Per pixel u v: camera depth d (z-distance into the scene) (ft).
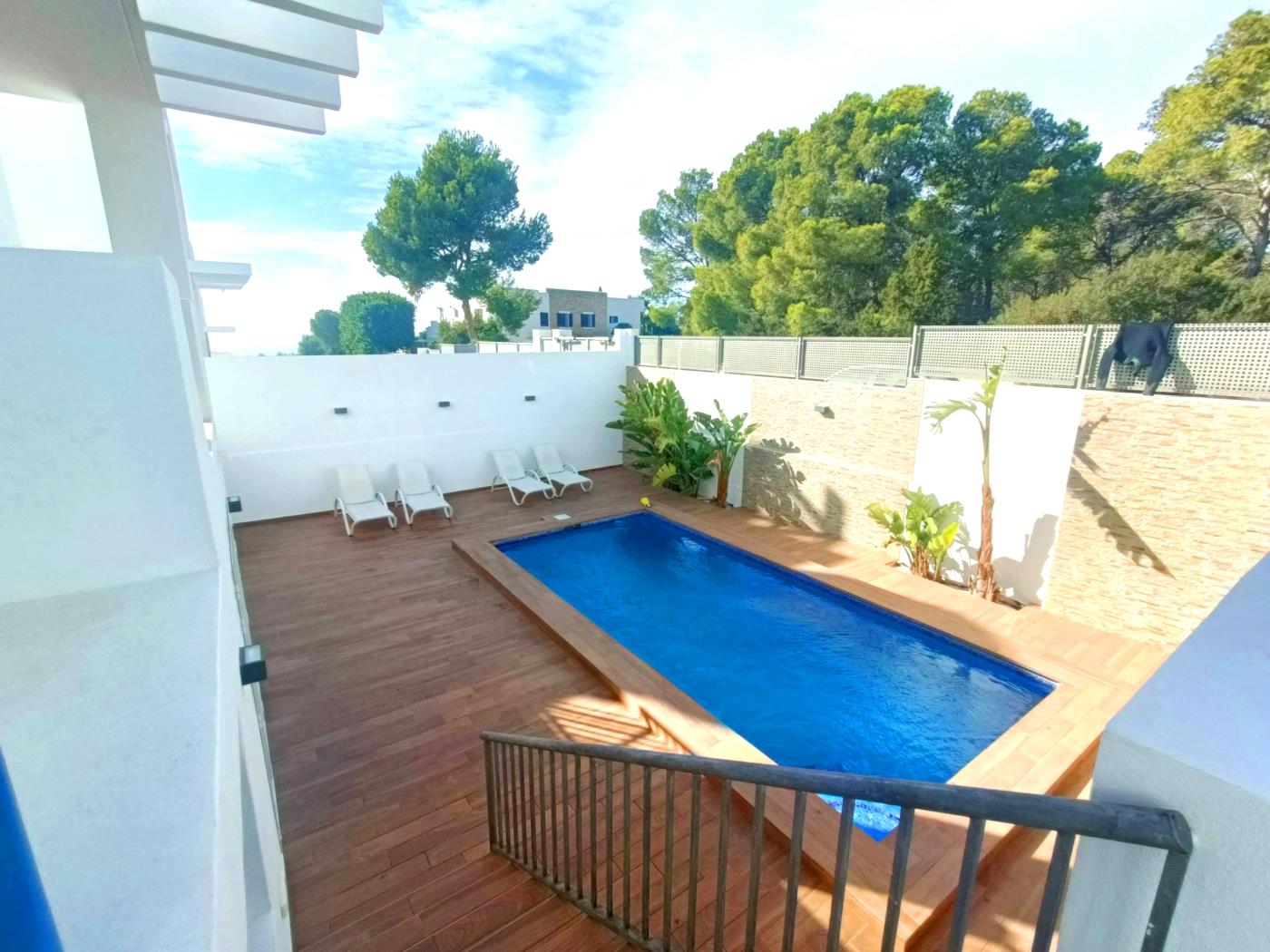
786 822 13.62
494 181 105.70
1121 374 21.56
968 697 20.39
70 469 6.12
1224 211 66.13
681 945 10.75
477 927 11.26
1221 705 2.81
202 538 6.75
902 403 28.76
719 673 21.91
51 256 5.68
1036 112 80.69
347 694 19.08
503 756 11.96
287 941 9.87
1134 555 21.49
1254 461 18.60
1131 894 2.74
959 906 3.47
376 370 37.83
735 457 38.37
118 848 3.69
